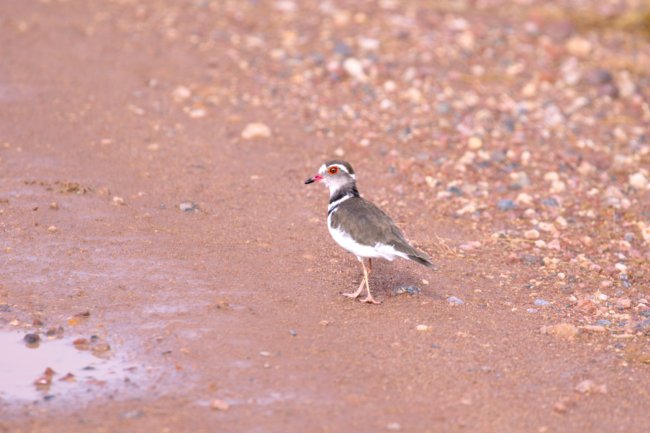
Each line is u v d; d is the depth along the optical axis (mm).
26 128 17969
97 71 21203
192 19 25266
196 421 9086
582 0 30297
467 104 20672
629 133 19875
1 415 9102
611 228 15578
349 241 12109
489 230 15195
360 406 9562
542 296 12883
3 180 15625
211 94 20484
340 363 10484
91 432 8820
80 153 17094
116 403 9406
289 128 19109
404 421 9320
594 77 22547
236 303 11906
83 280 12328
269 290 12391
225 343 10797
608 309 12523
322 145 18391
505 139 18984
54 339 10773
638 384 10461
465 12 27734
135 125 18609
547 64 23641
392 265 13625
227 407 9352
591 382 10242
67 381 9828
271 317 11570
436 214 15711
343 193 12797
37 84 20172
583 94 21906
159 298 11914
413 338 11250
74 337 10836
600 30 27062
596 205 16391
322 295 12383
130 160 17000
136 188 15836
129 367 10172
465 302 12477
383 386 10016
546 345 11312
